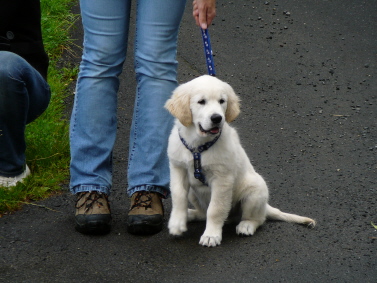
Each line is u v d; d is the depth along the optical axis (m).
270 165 7.06
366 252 5.11
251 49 10.28
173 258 4.96
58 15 10.52
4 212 5.79
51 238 5.27
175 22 5.38
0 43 6.14
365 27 11.14
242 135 7.83
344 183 6.59
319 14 11.60
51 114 7.80
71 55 9.62
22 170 6.27
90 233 5.32
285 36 10.75
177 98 5.13
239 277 4.68
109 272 4.73
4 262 4.86
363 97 8.91
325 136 7.83
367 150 7.45
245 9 11.75
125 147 7.39
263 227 5.59
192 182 5.41
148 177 5.46
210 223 5.24
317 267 4.86
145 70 5.44
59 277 4.64
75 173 5.52
